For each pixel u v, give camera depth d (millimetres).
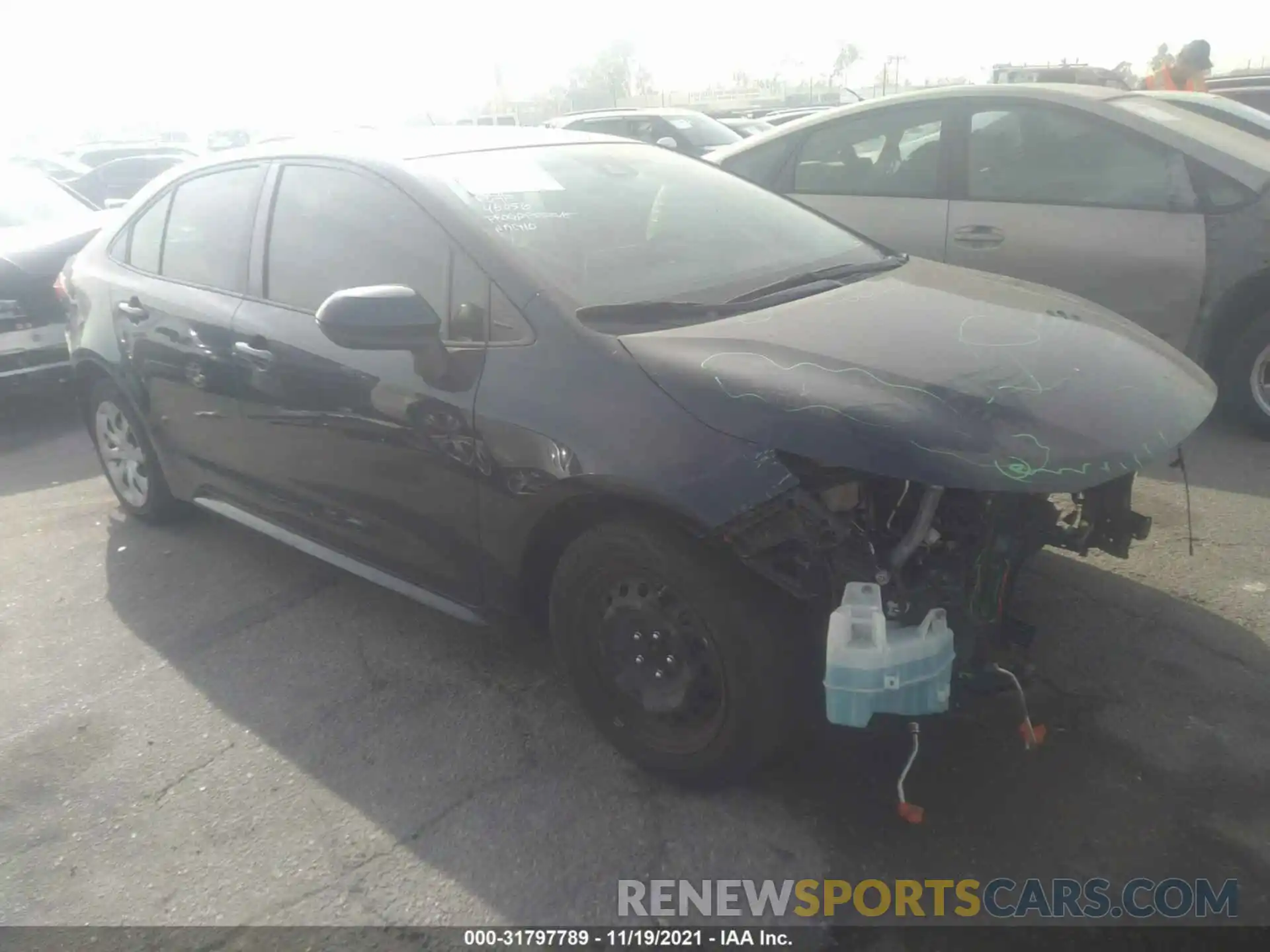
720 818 2730
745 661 2541
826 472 2441
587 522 2854
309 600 4078
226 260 3926
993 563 2590
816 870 2547
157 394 4250
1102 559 3922
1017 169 5422
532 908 2496
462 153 3557
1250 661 3256
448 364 3004
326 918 2506
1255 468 4777
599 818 2766
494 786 2918
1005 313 3100
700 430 2523
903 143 5781
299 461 3609
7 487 5613
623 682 2861
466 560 3133
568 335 2828
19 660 3771
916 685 2396
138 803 2955
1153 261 5051
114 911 2564
